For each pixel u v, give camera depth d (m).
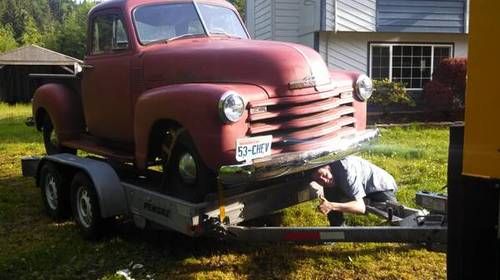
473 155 2.76
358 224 5.61
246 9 19.27
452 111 14.75
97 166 5.38
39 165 6.45
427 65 16.11
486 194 3.02
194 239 5.41
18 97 30.50
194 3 5.95
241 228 4.45
